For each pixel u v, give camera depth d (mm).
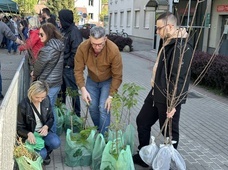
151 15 26016
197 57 10273
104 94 4512
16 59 15820
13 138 3377
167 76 3754
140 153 3973
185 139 5473
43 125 4023
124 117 6438
